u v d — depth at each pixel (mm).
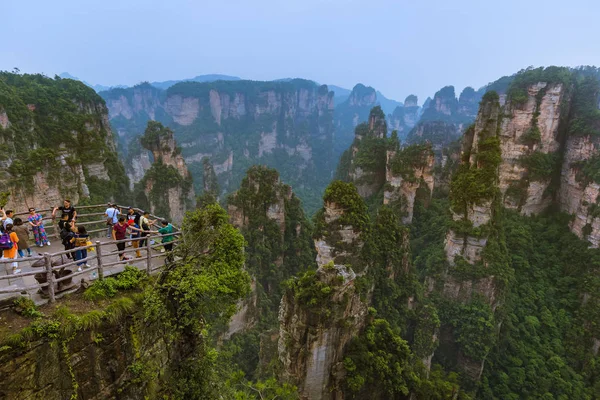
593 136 55906
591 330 44125
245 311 51406
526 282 51500
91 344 11781
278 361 32969
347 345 31484
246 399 21594
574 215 56094
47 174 47750
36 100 64312
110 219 19312
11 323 10562
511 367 43688
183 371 15719
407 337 44812
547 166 60938
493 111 50438
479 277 47281
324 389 30703
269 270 62594
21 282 13867
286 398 25531
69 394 11086
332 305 29938
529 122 61969
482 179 48406
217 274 15227
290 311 31344
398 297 45281
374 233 45031
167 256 16203
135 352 13188
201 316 16562
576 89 63875
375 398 31375
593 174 53000
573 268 51562
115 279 13820
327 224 40375
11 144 50906
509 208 62719
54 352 10773
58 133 63500
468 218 49250
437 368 43875
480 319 43906
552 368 42594
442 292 50156
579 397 39438
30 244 19312
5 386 9797
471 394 42312
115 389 12508
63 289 12750
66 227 15438
